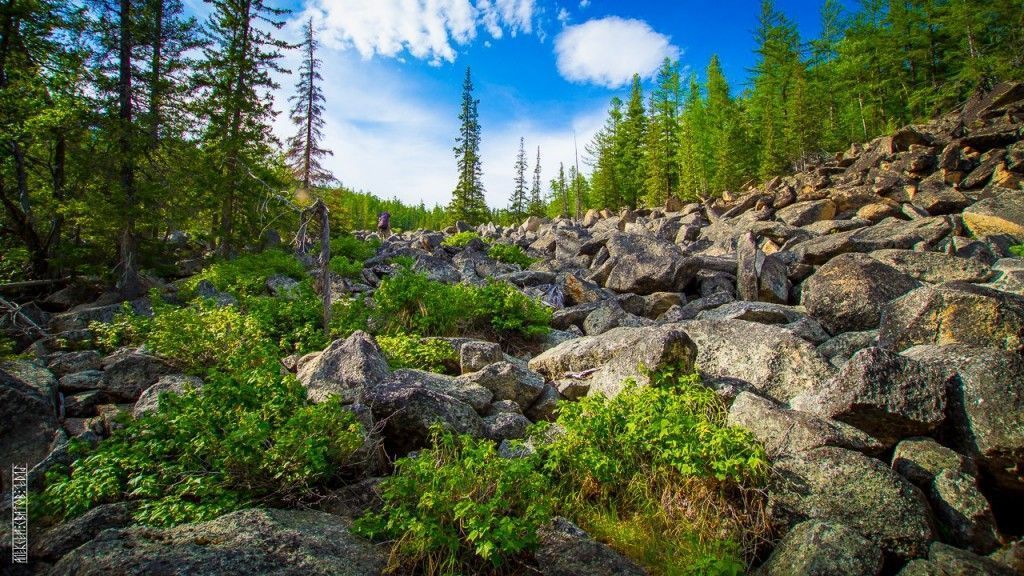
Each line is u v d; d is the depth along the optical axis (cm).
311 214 1091
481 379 812
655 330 802
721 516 509
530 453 612
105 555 359
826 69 5209
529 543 420
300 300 1155
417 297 1158
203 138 2067
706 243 2323
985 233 1723
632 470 558
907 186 2419
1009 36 4072
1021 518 525
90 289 1636
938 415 533
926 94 4419
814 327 993
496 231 3988
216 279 1622
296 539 402
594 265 1895
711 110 5525
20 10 1538
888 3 4956
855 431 552
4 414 621
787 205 2795
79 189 1600
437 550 409
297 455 484
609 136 6166
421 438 628
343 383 696
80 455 557
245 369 651
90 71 1582
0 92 1384
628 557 475
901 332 738
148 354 860
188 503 452
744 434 522
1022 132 2611
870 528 462
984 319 656
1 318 1098
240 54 2200
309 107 3086
